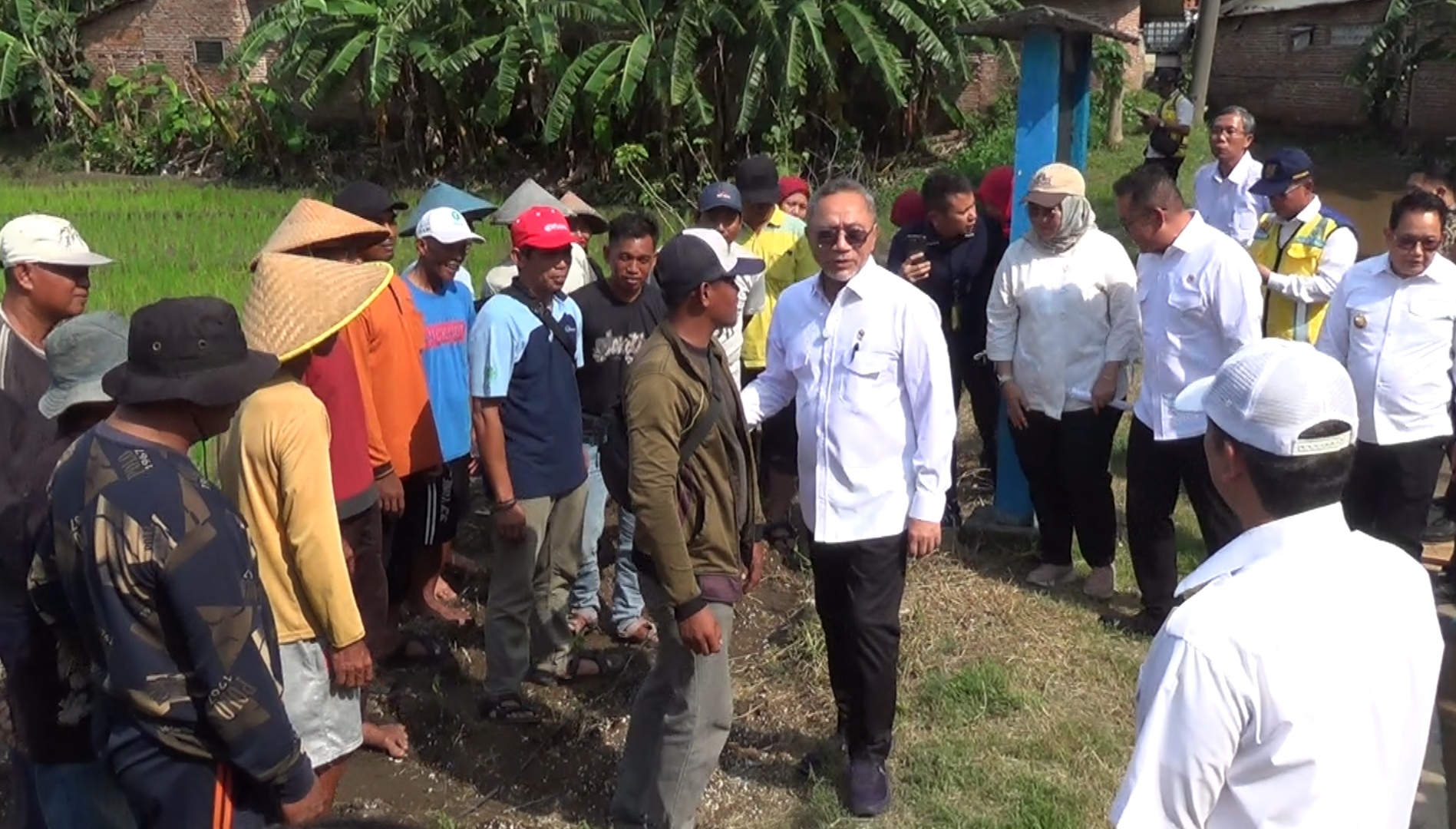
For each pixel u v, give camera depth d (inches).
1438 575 237.0
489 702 181.5
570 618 209.3
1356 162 784.3
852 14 698.8
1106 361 208.4
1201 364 192.2
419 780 169.0
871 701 154.1
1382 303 208.2
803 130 759.7
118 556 96.0
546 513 178.9
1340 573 76.9
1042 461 218.2
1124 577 229.8
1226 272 189.2
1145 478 200.5
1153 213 194.9
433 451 191.5
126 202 677.3
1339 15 859.4
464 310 207.3
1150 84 860.6
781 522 245.9
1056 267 209.9
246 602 100.7
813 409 154.5
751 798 162.7
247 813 107.1
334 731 133.9
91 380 118.3
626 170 732.7
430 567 211.3
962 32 229.9
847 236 150.6
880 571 152.7
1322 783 73.8
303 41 776.3
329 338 141.9
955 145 791.1
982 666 187.0
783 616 219.0
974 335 247.9
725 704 145.5
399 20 759.1
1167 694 76.6
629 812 151.1
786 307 161.3
